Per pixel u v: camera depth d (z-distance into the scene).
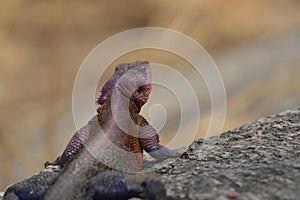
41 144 20.97
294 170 8.99
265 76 24.12
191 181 8.88
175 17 28.80
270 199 8.10
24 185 9.20
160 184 8.41
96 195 8.70
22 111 24.62
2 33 28.92
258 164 9.40
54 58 26.58
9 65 28.12
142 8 33.25
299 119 11.68
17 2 29.28
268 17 33.25
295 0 36.22
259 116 20.27
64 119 22.56
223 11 31.75
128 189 8.59
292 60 25.52
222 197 8.24
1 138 20.48
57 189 8.65
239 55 28.88
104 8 33.81
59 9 28.58
